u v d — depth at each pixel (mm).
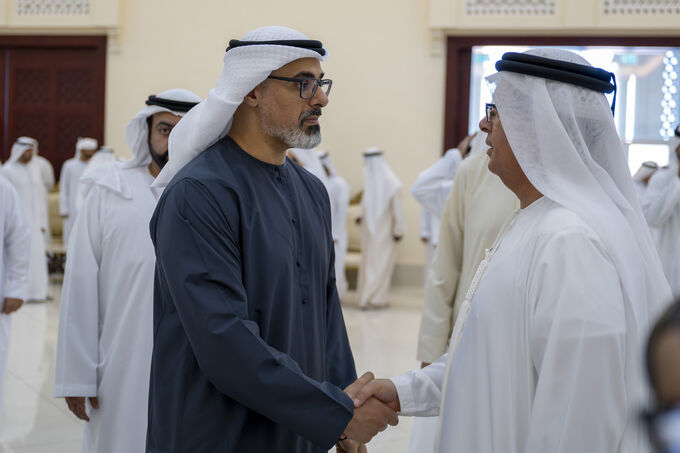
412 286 9750
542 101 1502
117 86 10422
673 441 489
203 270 1563
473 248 2428
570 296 1354
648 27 8938
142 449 2408
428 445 2496
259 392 1539
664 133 9281
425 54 9734
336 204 8164
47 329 6445
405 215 9805
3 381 3455
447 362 1604
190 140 1745
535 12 9234
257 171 1766
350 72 9930
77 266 2480
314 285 1841
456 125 9797
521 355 1446
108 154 9320
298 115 1739
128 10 10352
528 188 1597
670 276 5348
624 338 1352
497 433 1448
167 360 1695
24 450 3605
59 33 10500
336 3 9922
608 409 1328
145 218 2520
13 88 10789
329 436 1585
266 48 1666
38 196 8047
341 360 1984
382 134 9883
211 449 1635
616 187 1539
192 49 10281
